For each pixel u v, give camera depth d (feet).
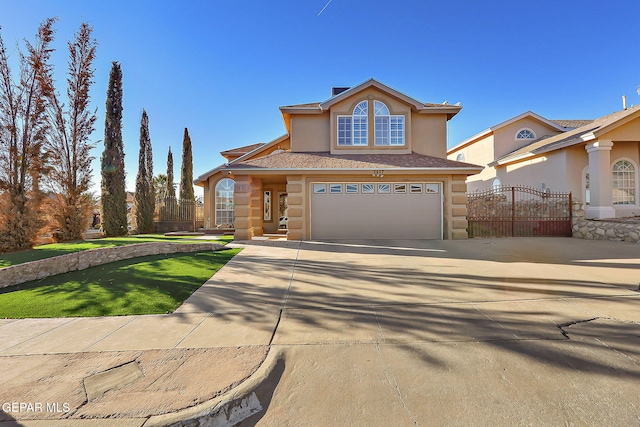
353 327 14.32
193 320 15.43
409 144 48.14
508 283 21.16
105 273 26.37
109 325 14.94
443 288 20.30
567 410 8.52
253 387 9.67
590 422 8.06
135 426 8.07
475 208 48.98
